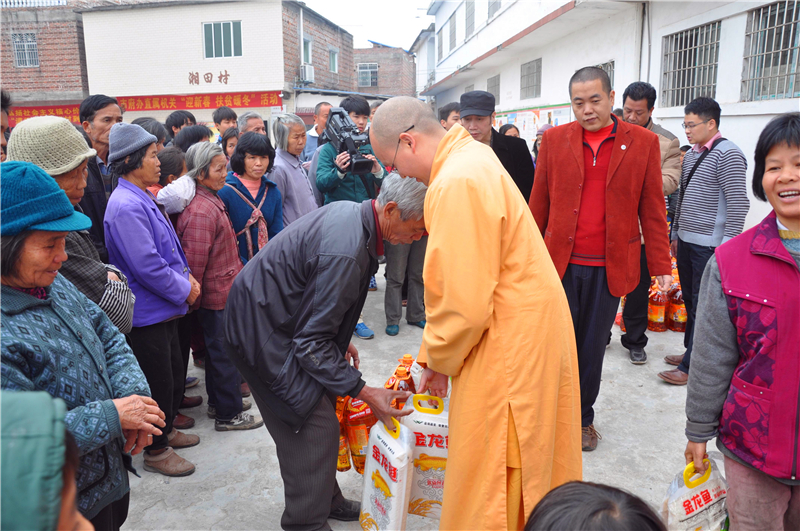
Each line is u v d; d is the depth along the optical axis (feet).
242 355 6.42
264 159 11.33
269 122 54.80
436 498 6.64
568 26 28.71
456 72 54.75
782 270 4.72
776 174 4.60
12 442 1.87
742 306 4.86
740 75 17.28
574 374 5.73
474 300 4.93
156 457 8.69
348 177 14.02
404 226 6.21
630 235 8.84
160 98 55.42
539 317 5.21
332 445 6.69
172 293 8.25
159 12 53.67
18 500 1.84
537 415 5.22
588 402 9.29
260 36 53.26
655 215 9.03
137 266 7.91
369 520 6.36
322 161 13.99
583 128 8.89
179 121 17.66
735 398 5.03
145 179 8.30
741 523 5.15
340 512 7.69
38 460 1.88
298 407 6.34
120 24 54.34
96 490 4.82
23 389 4.04
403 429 6.14
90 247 6.49
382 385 11.70
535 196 9.64
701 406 5.29
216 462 9.07
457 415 5.48
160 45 54.34
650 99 12.84
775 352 4.74
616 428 10.01
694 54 19.84
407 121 5.78
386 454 5.98
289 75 55.06
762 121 16.28
